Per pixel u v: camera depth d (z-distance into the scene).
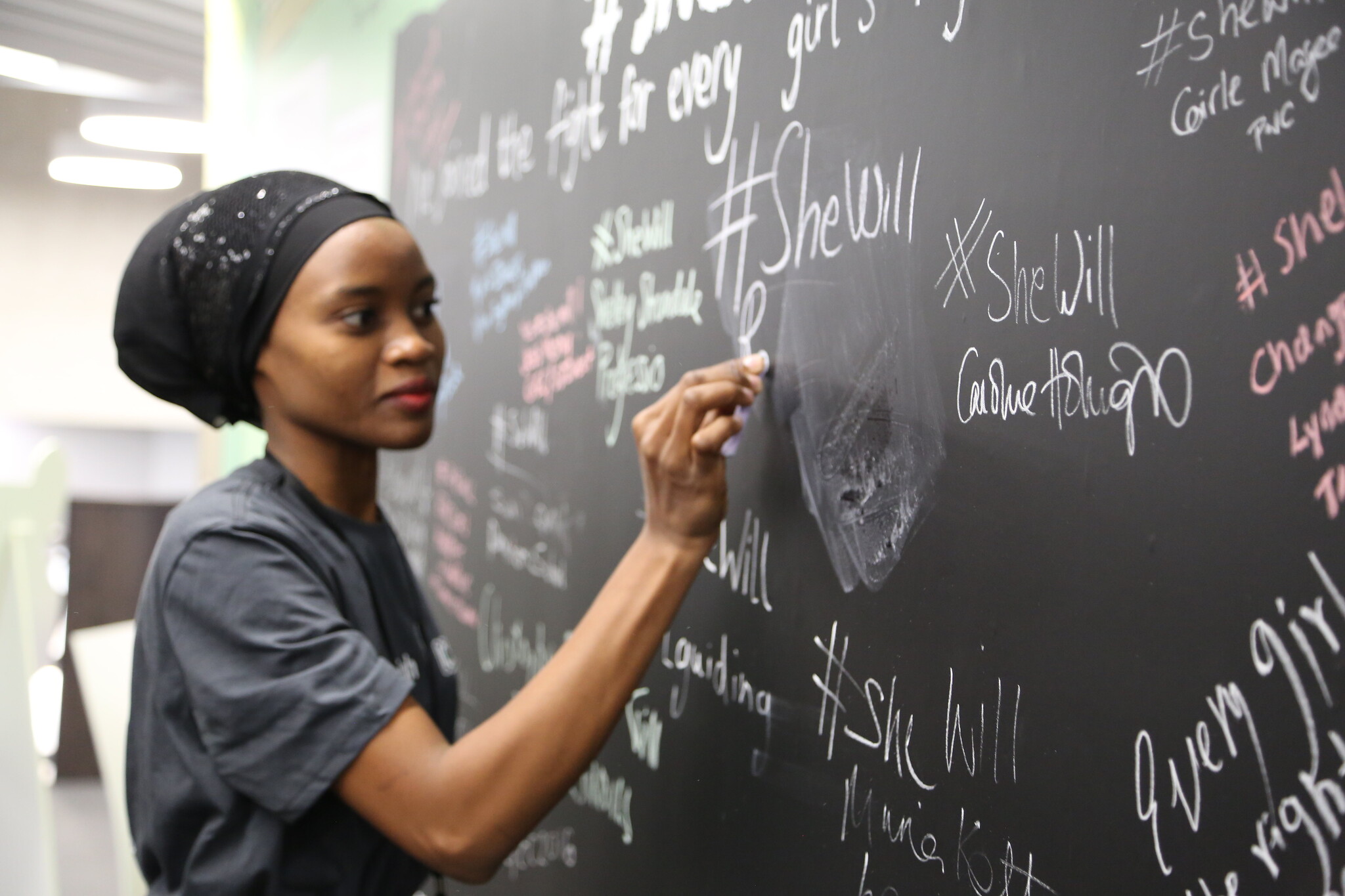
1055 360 0.79
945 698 0.87
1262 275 0.66
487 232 1.68
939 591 0.88
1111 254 0.75
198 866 0.88
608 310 1.36
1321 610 0.63
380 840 0.95
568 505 1.43
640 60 1.31
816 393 1.01
